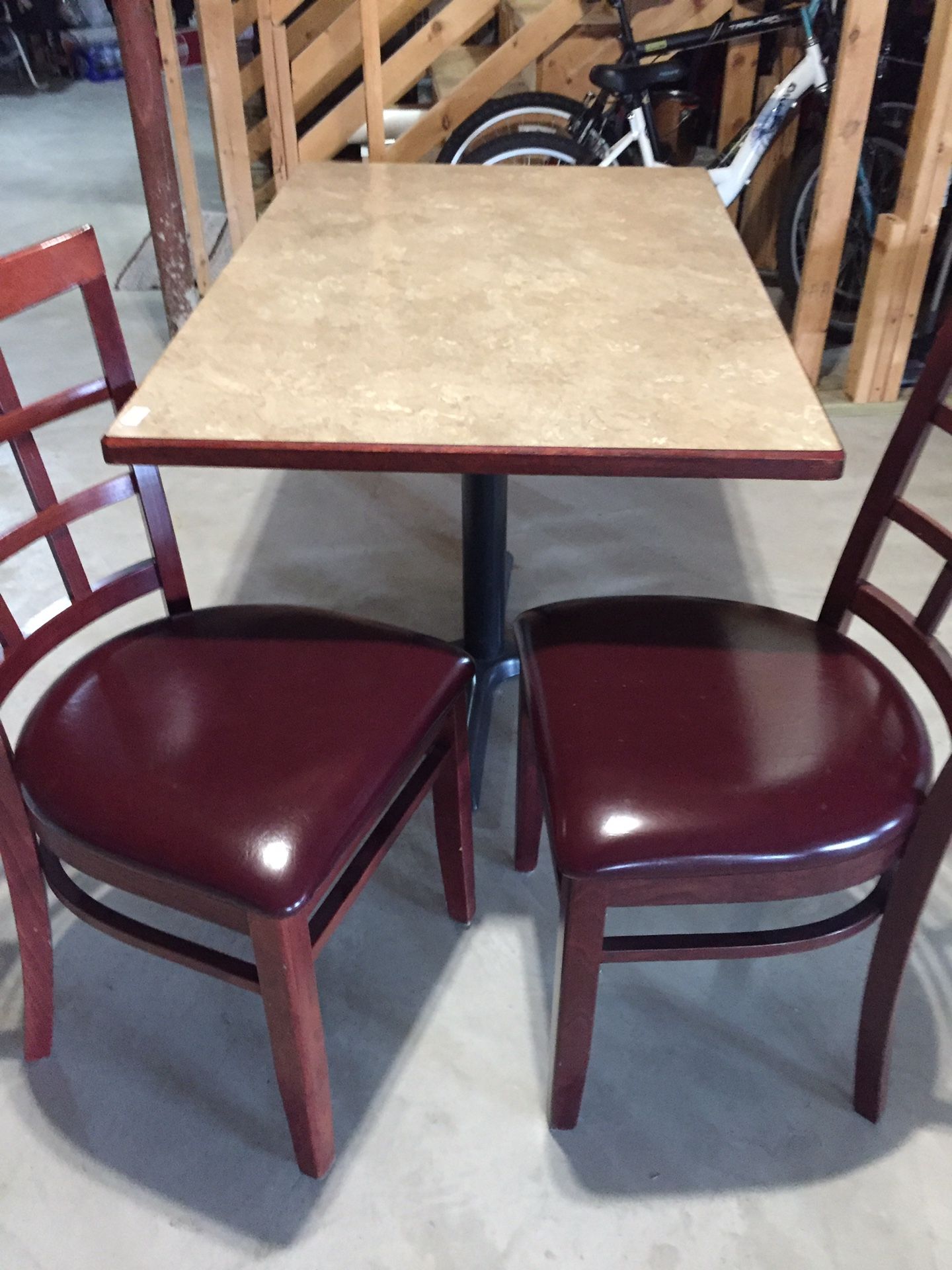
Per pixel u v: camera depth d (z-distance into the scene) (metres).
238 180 3.04
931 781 1.06
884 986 1.13
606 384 1.10
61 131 5.46
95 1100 1.27
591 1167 1.21
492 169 1.90
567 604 1.29
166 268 3.10
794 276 3.12
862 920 1.09
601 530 2.37
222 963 1.05
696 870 0.97
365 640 1.22
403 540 2.35
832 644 1.22
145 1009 1.38
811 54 2.74
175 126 2.98
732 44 3.03
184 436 0.99
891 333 2.70
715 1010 1.38
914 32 2.87
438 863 1.59
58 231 4.06
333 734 1.08
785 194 3.01
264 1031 1.36
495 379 1.11
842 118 2.46
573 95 3.31
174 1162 1.21
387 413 1.04
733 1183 1.19
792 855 0.97
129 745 1.07
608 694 1.12
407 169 1.90
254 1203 1.17
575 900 1.00
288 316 1.26
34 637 1.16
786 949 1.08
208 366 1.14
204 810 0.99
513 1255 1.13
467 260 1.45
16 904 1.17
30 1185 1.19
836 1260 1.12
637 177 1.85
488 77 3.08
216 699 1.13
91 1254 1.13
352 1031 1.35
